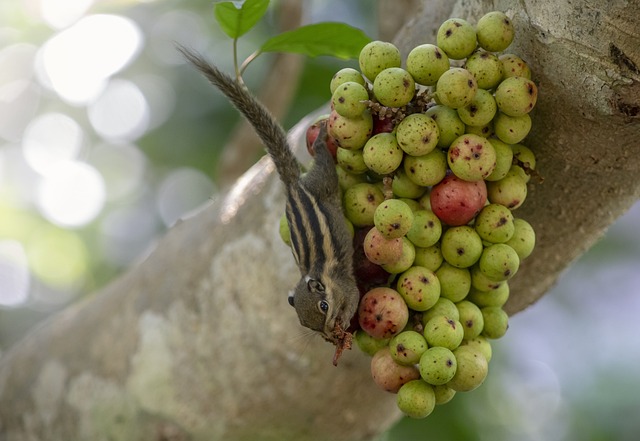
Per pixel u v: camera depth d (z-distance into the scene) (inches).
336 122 180.2
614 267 493.4
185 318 265.0
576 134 198.5
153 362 270.7
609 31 176.9
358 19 427.2
